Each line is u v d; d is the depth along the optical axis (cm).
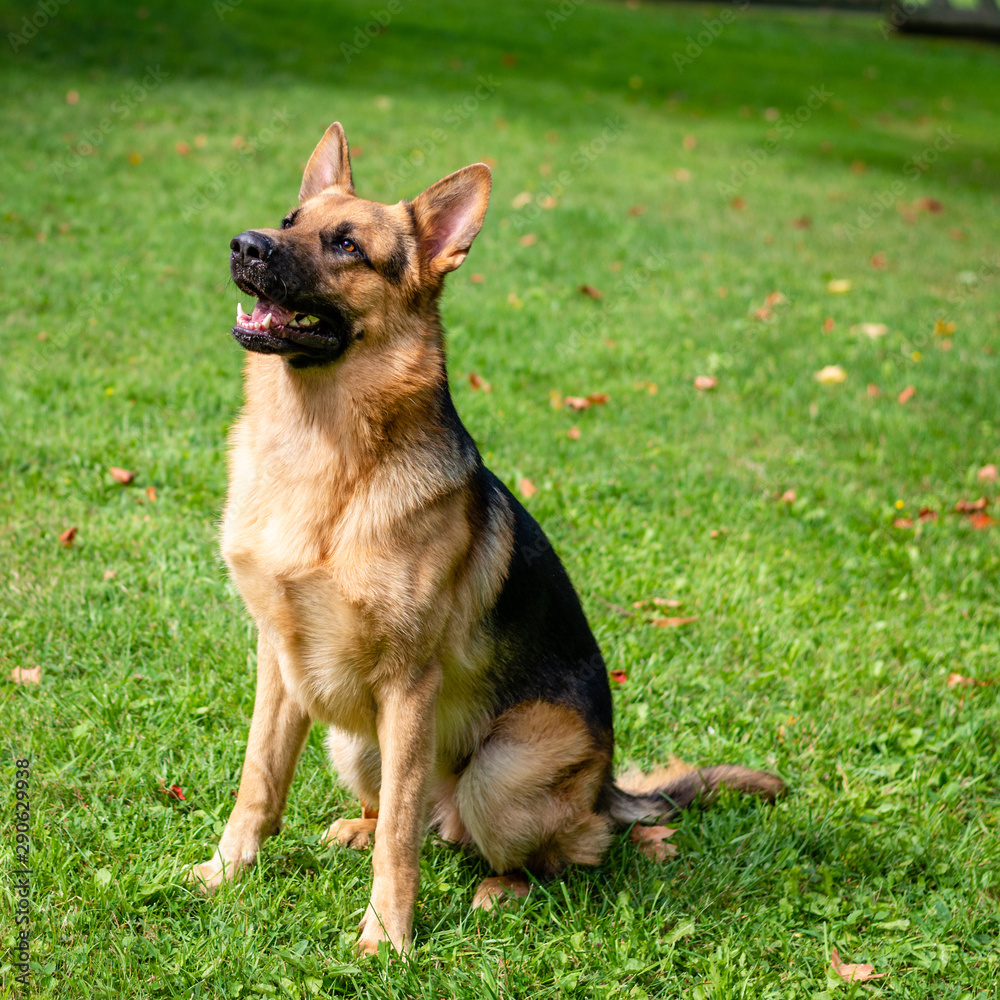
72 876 315
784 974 319
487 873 370
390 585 311
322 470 317
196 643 443
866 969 318
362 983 297
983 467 709
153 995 285
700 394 795
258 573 318
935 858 378
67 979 279
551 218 1162
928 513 639
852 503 649
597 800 376
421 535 318
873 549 601
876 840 384
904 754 438
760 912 339
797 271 1110
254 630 458
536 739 354
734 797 394
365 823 369
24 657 423
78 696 402
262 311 313
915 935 339
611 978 309
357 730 345
